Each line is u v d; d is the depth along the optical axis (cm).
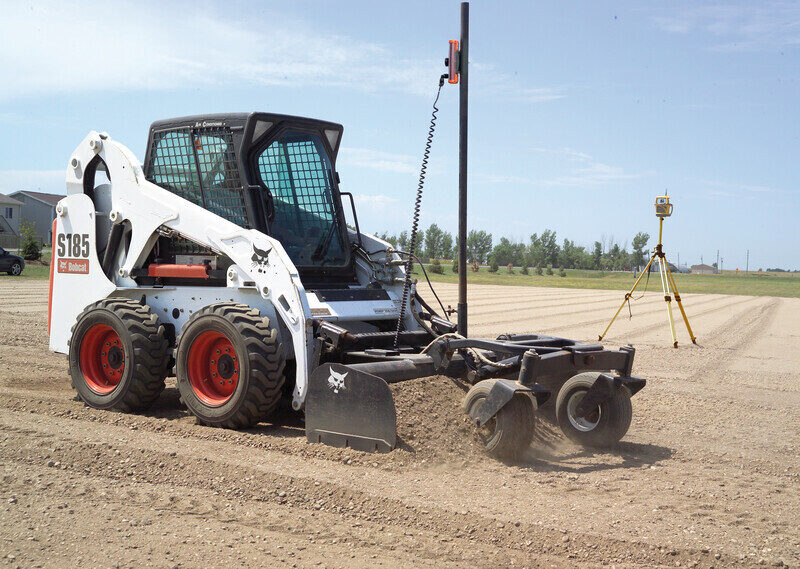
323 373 555
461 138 714
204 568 344
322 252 717
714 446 628
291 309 594
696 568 360
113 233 720
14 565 341
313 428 559
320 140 732
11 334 1227
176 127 708
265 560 355
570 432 611
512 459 537
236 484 470
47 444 548
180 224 671
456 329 706
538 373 533
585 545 383
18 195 6825
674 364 1167
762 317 2348
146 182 704
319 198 726
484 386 542
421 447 522
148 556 356
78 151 747
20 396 719
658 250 1418
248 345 581
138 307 677
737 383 986
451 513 423
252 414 589
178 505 433
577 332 1606
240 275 636
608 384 578
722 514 441
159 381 664
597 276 8356
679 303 1445
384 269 734
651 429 690
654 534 402
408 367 575
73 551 360
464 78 712
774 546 390
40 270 3753
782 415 773
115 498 441
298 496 450
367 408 531
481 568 354
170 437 582
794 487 508
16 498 434
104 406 669
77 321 695
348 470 499
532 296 3328
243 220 662
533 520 416
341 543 382
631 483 500
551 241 10981
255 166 669
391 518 417
